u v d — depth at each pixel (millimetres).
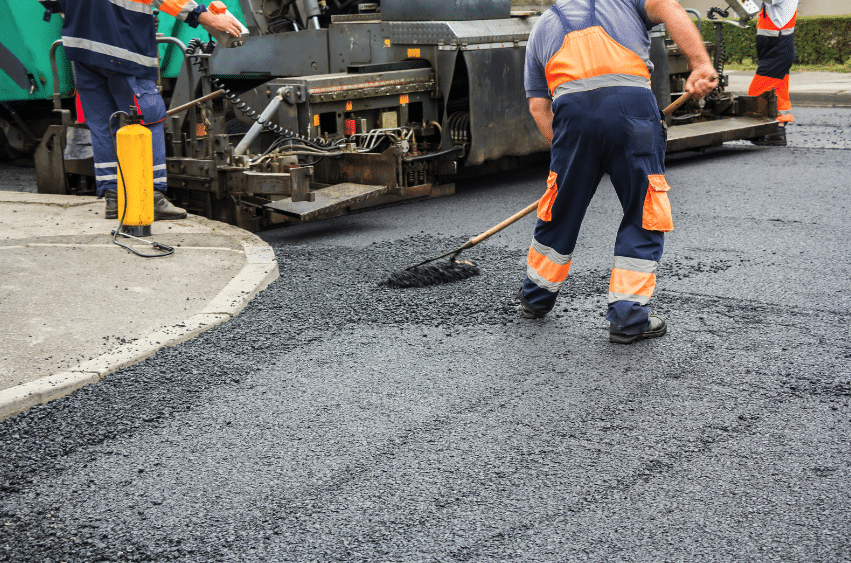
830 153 9031
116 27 5297
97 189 5699
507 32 7023
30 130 8633
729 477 2436
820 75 16953
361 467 2541
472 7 6801
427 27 6844
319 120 6430
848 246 5156
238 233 5391
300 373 3305
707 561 2033
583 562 2039
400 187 6090
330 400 3041
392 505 2320
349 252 5281
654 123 3455
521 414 2893
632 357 3412
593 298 4230
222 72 7941
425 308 4109
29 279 4367
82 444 2727
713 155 9273
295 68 7648
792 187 7148
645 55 3469
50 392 3053
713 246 5254
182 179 5992
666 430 2746
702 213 6242
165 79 8336
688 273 4645
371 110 6773
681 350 3479
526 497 2346
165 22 7996
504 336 3699
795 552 2064
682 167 8484
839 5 20062
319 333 3770
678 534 2150
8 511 2330
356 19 7754
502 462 2551
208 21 5512
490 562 2047
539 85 3707
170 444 2717
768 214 6129
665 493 2354
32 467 2574
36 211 5945
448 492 2383
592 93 3422
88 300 4074
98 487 2453
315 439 2734
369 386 3164
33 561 2092
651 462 2533
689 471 2475
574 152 3527
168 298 4137
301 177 5316
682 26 3344
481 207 6738
